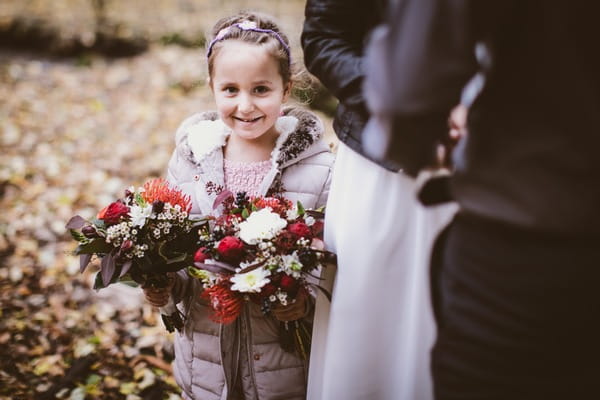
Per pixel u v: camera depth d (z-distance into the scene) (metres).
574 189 0.92
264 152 1.71
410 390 1.40
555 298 0.94
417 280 1.35
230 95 1.61
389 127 0.96
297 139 1.65
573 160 0.91
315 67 1.32
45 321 2.63
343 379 1.41
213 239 1.47
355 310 1.38
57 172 3.97
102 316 2.69
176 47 6.53
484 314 1.01
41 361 2.41
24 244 3.19
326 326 1.51
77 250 1.54
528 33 0.92
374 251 1.34
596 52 0.89
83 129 4.64
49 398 2.24
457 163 1.07
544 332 0.96
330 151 1.71
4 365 2.37
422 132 0.96
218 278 1.47
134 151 4.35
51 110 4.95
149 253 1.54
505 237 0.98
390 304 1.38
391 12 0.94
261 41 1.59
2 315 2.64
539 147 0.93
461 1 0.88
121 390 2.31
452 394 1.07
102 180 3.92
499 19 0.92
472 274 1.03
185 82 5.60
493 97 0.98
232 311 1.47
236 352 1.67
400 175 1.31
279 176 1.67
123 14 7.33
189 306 1.74
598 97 0.89
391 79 0.93
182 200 1.58
